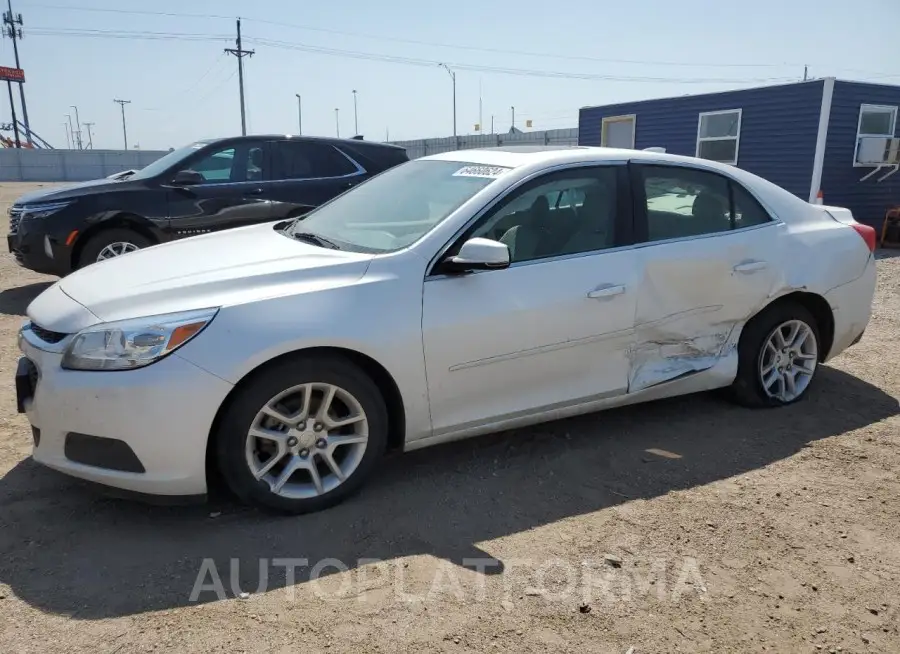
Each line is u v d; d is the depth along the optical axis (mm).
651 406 4598
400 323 3258
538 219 3701
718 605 2684
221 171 7688
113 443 2922
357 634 2480
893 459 3898
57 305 3248
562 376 3742
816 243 4480
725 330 4258
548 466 3773
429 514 3275
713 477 3676
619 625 2561
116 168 54406
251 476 3090
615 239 3867
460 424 3537
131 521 3164
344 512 3275
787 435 4188
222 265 3379
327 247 3654
